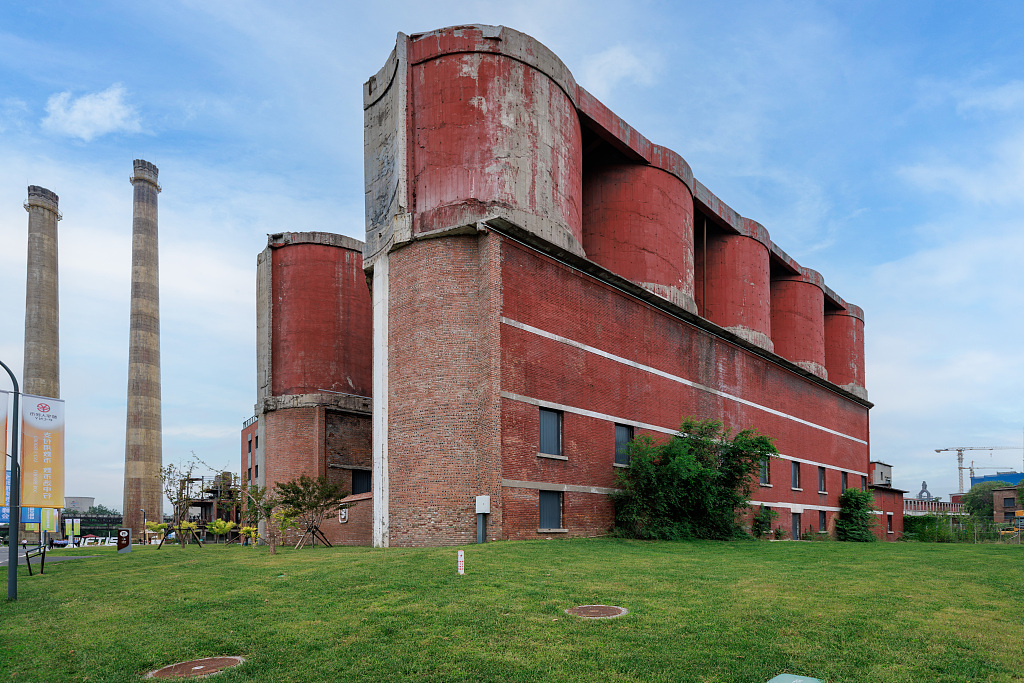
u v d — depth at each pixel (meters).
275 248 45.84
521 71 29.16
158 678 10.19
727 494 31.28
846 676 9.52
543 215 28.80
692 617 12.45
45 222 93.62
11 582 16.06
